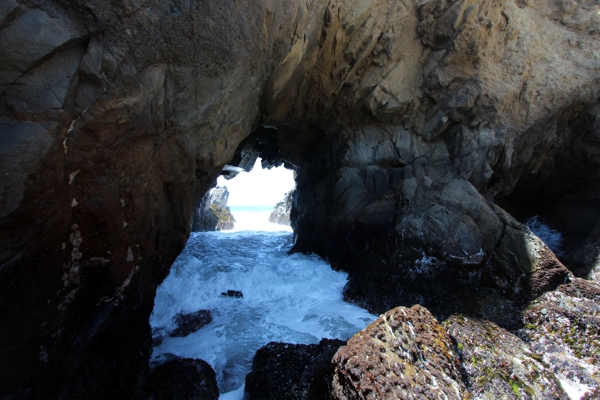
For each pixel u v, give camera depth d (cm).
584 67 837
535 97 836
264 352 492
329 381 372
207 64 435
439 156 851
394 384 338
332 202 963
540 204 1186
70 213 325
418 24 822
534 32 832
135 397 403
